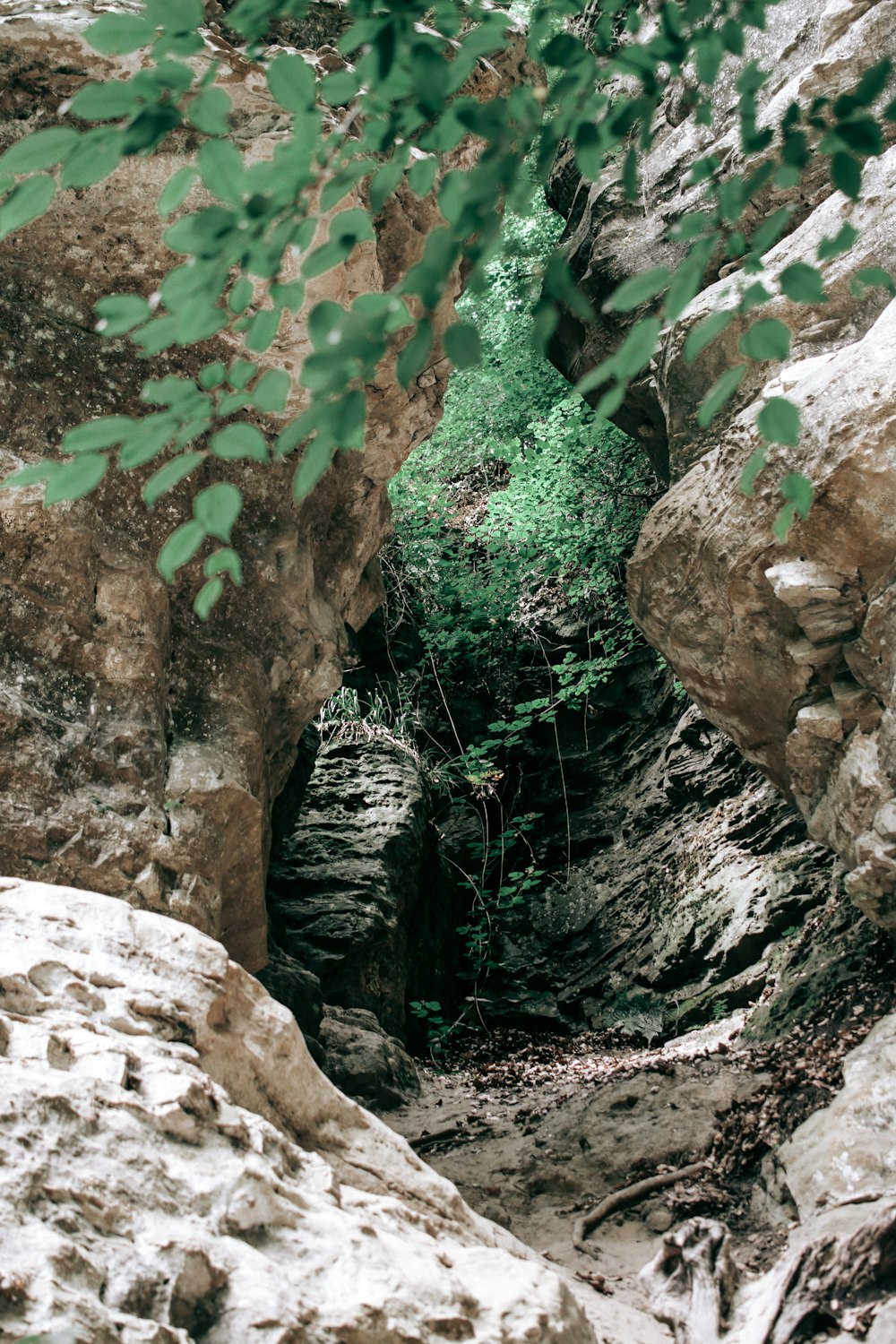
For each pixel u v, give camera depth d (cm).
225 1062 349
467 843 1212
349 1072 773
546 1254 514
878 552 587
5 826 444
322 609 636
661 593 712
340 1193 323
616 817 1195
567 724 1295
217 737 527
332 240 178
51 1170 258
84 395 533
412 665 1298
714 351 771
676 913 1010
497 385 1413
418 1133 716
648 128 193
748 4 200
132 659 502
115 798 472
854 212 729
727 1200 532
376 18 180
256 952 551
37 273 538
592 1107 661
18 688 470
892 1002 629
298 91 174
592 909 1129
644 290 172
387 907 949
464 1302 280
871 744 595
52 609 488
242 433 169
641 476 1254
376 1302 262
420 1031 1000
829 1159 491
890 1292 388
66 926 358
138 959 358
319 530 650
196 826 489
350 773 1069
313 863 970
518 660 1339
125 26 173
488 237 170
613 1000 1025
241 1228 274
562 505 1279
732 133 895
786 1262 419
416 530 1321
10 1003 318
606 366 171
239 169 173
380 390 614
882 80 187
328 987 888
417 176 183
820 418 604
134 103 173
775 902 890
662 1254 463
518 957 1130
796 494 233
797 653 619
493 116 178
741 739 718
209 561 198
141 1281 243
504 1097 801
